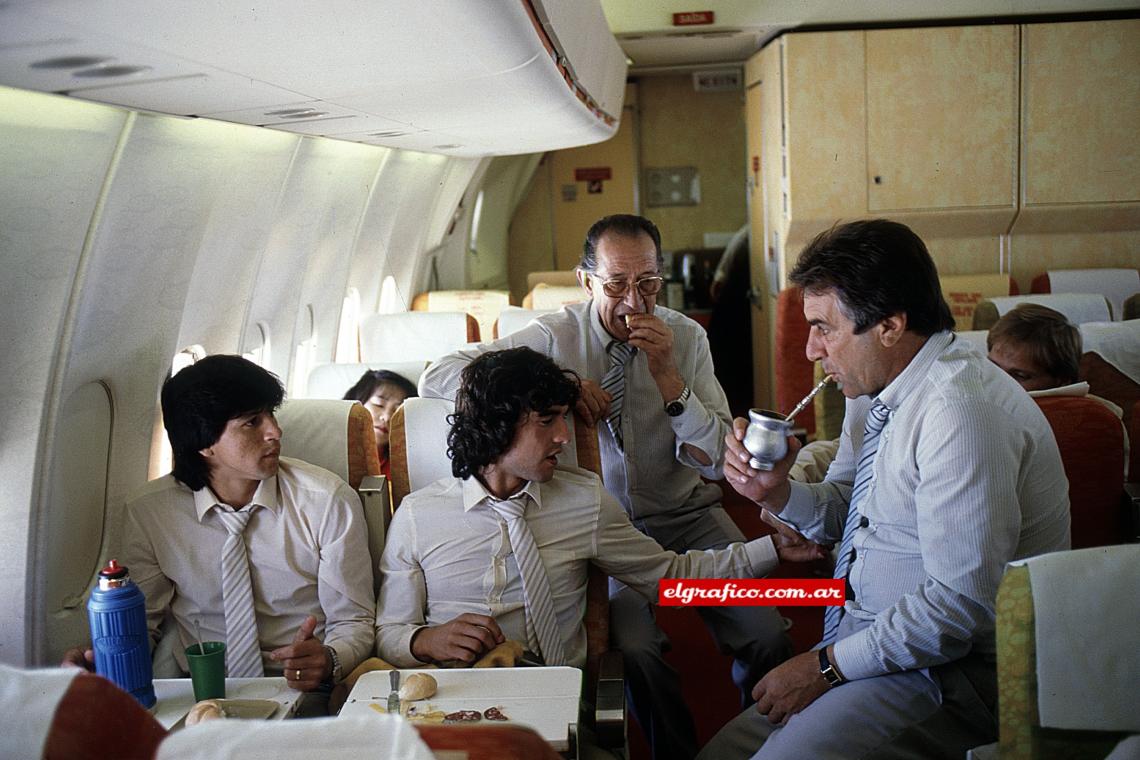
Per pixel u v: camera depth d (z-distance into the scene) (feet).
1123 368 13.61
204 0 5.32
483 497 8.40
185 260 10.41
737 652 10.19
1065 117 21.52
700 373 11.53
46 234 7.94
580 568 8.71
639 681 9.16
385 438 13.08
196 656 6.91
